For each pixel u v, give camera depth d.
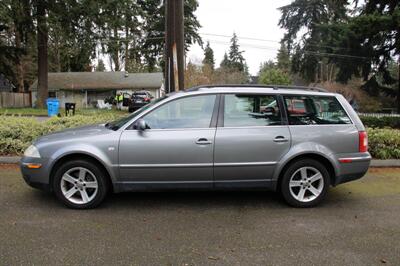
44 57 31.98
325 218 5.03
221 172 5.28
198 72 52.06
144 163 5.18
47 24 26.62
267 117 5.42
